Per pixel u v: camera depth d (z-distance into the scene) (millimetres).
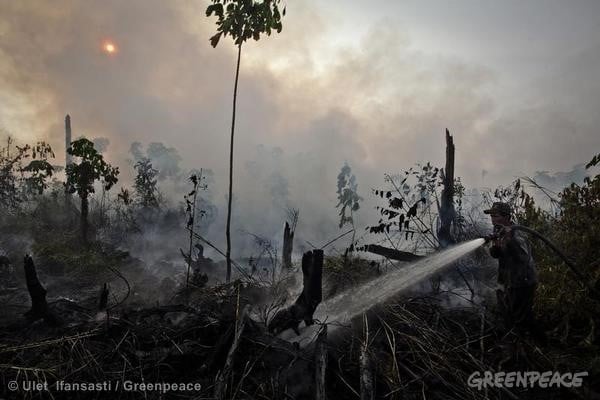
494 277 5668
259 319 4508
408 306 4660
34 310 4359
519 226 4039
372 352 3709
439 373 3609
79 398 3387
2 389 3439
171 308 4504
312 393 3385
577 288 4434
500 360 3836
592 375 3646
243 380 3443
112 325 4137
